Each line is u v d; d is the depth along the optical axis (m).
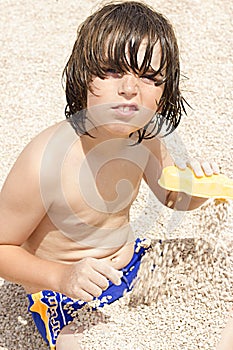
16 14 4.46
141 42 2.35
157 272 2.80
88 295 2.39
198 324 2.67
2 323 2.95
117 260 2.74
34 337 2.89
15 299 3.03
